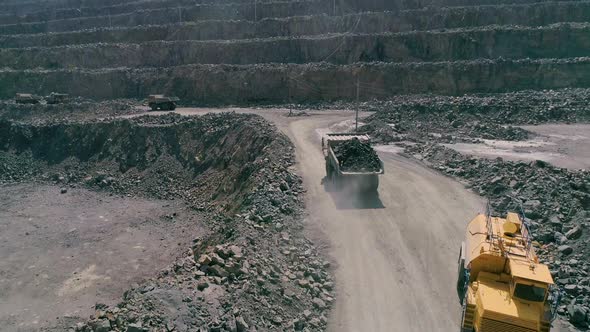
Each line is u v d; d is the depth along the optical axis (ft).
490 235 43.93
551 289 44.70
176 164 119.96
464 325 40.24
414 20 205.05
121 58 221.05
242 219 64.64
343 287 51.31
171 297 42.39
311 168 92.17
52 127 141.18
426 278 52.49
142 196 112.16
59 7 315.17
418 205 72.69
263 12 239.09
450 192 78.02
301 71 179.52
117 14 282.15
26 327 62.80
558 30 176.24
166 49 216.95
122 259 81.46
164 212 101.65
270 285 47.88
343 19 214.07
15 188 122.31
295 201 75.05
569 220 62.85
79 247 87.04
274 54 202.59
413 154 100.68
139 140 127.75
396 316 46.09
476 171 84.89
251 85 182.19
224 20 234.58
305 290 49.65
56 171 129.70
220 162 111.96
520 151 99.86
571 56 174.70
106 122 136.46
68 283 74.28
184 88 191.21
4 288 73.51
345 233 63.87
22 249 86.99
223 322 39.60
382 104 161.17
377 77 172.24
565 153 97.86
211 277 47.16
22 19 292.81
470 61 169.78
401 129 122.01
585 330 42.96
